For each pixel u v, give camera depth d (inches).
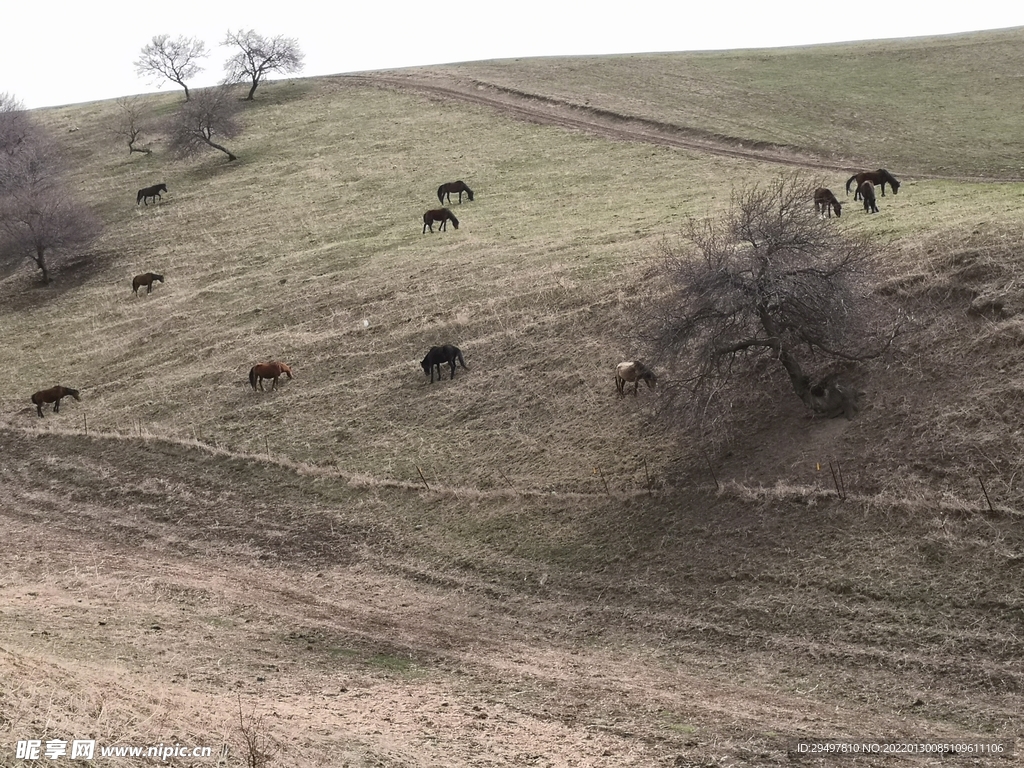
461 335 1416.1
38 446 1398.9
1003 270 1016.9
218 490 1189.1
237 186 2581.2
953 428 864.3
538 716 629.3
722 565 826.8
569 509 974.4
